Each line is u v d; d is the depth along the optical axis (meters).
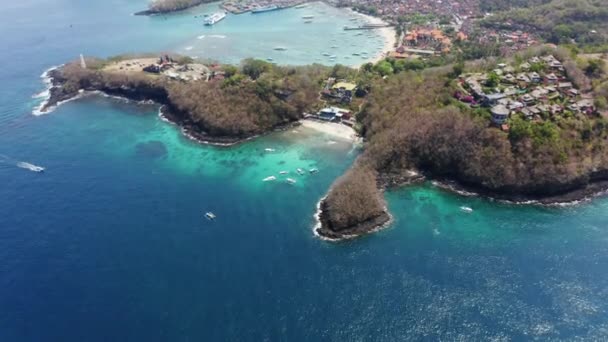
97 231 167.50
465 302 136.50
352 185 175.50
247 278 146.12
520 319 131.00
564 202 176.50
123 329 130.25
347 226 165.38
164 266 151.00
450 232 163.50
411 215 173.00
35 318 134.25
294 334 128.25
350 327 130.25
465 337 126.81
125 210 178.62
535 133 181.38
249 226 168.25
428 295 139.00
